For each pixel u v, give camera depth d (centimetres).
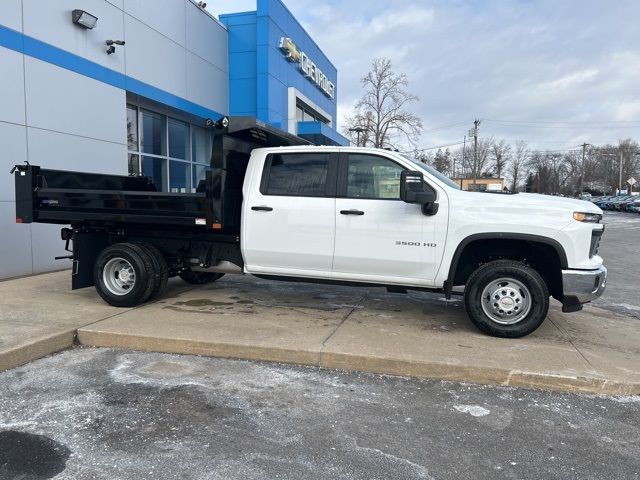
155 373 465
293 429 363
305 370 480
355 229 580
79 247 683
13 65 864
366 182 586
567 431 367
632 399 423
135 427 362
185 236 676
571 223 527
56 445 336
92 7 1048
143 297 655
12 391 421
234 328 562
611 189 9888
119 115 1145
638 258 1448
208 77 1575
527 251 568
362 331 562
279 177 618
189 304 685
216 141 606
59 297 715
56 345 521
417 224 561
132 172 1287
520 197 553
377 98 3931
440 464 320
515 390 441
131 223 672
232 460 320
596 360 479
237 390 430
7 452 326
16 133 875
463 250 573
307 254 601
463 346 514
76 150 1015
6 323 567
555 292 566
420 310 675
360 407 402
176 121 1523
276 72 1794
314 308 675
